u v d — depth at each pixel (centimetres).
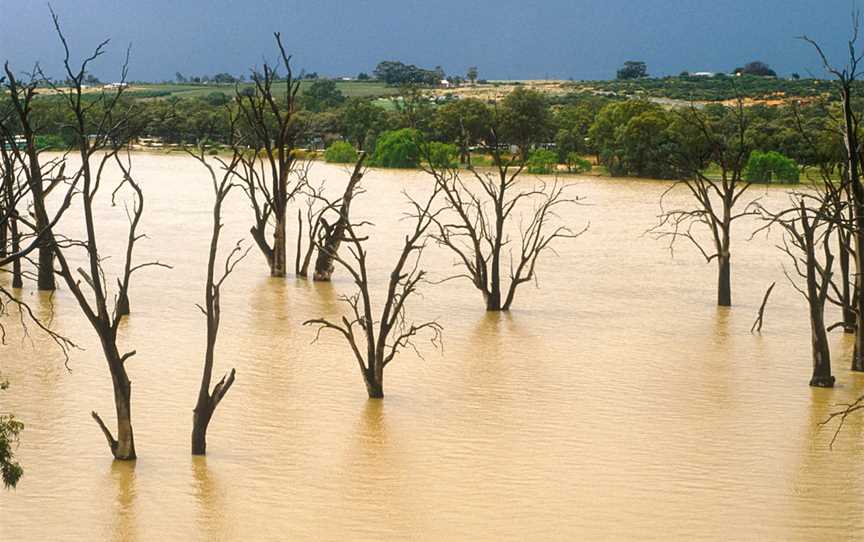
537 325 5028
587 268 6844
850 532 2672
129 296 5503
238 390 3794
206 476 2944
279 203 6194
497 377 4066
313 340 4584
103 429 3044
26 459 3042
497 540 2583
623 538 2606
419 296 5709
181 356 4272
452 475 3005
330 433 3341
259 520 2672
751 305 5641
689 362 4353
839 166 4269
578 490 2908
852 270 6788
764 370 4247
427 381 3984
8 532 2570
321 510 2738
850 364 4344
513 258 7225
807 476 3050
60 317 4941
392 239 7931
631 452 3228
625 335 4850
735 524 2708
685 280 6444
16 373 3947
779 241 8281
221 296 5581
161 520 2656
